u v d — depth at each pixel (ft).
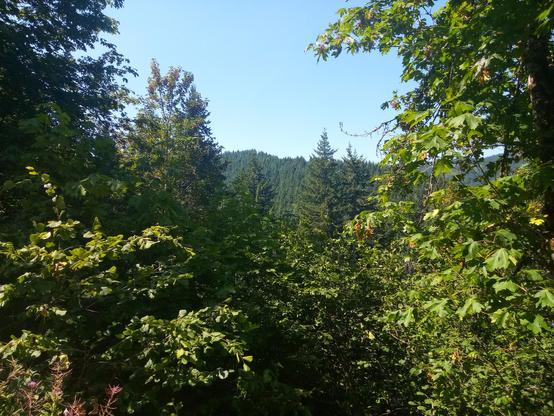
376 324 22.30
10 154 17.70
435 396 15.35
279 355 19.94
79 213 14.03
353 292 22.99
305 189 160.97
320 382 22.17
